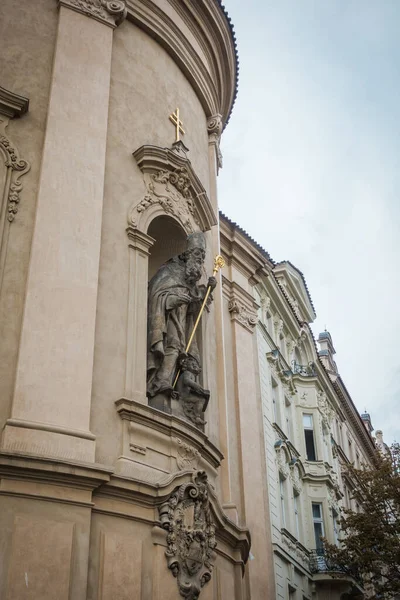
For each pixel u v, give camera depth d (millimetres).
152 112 15727
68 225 12742
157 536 11727
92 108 14062
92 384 12102
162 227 15273
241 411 19453
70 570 10367
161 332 13672
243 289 21812
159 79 16312
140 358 13023
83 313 12242
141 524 11672
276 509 24750
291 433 29984
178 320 14273
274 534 23844
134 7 16125
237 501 18016
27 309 11766
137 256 13836
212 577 12727
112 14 15422
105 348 12586
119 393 12422
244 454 18781
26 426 10922
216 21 18406
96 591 10719
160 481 12008
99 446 11781
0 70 13688
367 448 49219
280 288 28609
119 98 15062
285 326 30812
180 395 13867
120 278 13398
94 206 13211
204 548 12398
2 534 10117
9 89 13586
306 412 31734
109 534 11156
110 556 11008
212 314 16625
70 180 13148
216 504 13305
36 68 14000
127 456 12023
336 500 33125
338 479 36031
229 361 20094
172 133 16125
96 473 11023
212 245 17656
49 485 10688
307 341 33312
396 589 27125
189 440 13109
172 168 15031
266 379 26406
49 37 14438
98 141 13836
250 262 22750
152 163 14758
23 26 14273
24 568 10055
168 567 11688
